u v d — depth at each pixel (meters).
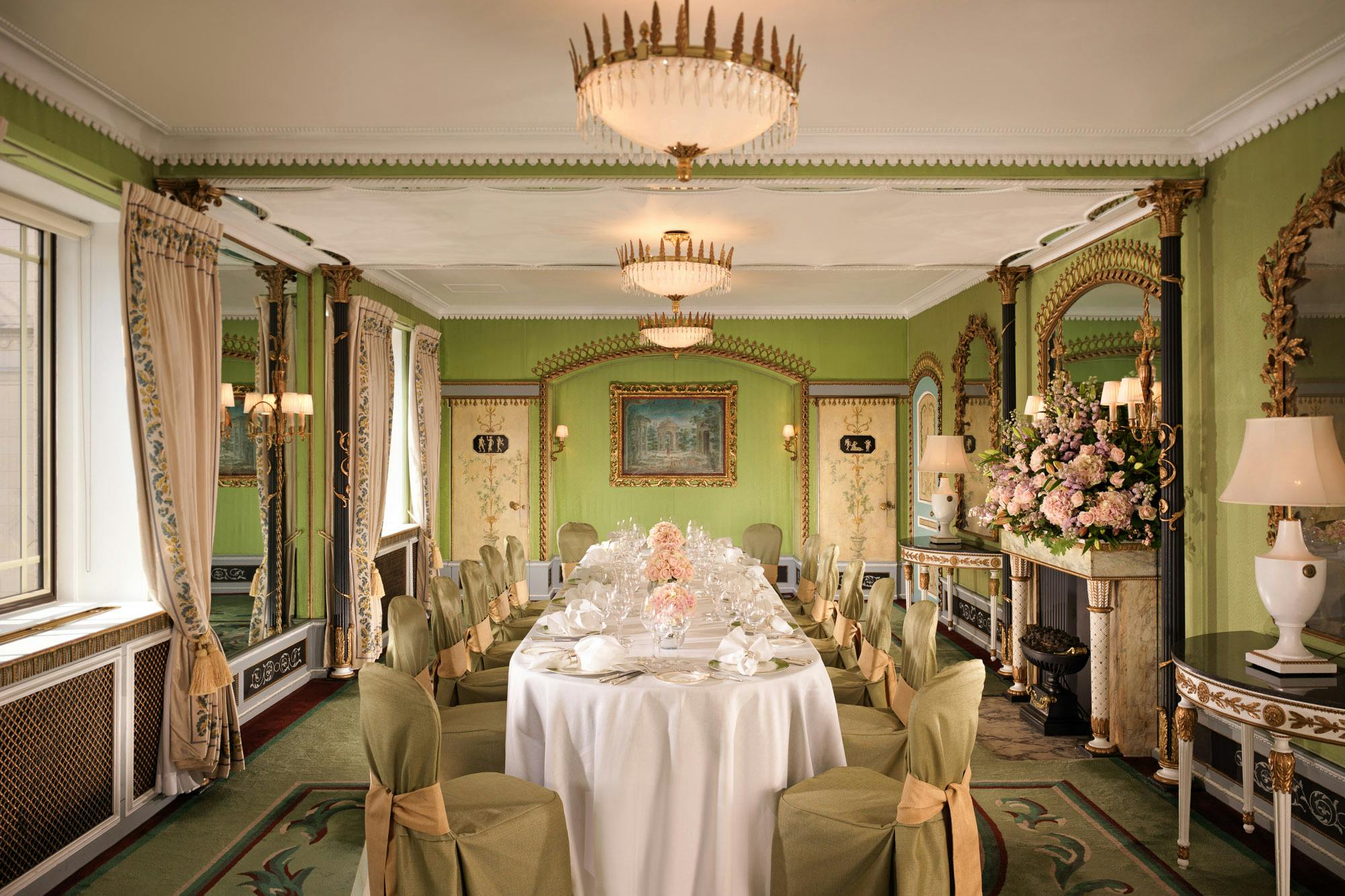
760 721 3.24
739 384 10.41
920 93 3.84
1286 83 3.71
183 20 3.13
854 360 10.25
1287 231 3.82
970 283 7.96
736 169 4.48
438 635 4.72
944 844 2.87
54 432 4.35
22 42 3.28
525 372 10.23
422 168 4.43
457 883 2.71
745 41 3.33
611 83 2.79
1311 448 3.25
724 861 3.15
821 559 6.61
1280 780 3.14
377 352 7.30
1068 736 5.34
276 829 4.00
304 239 5.98
